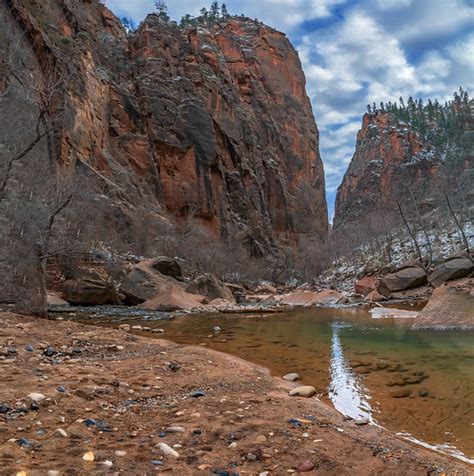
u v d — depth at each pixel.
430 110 181.25
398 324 15.53
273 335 13.06
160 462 3.38
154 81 77.25
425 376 7.47
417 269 32.50
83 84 58.88
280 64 140.25
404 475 3.57
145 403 5.24
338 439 4.31
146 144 70.44
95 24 85.12
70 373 6.20
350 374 7.71
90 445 3.61
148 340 10.21
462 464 3.95
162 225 57.88
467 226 49.84
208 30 119.75
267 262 76.56
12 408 4.35
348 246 74.69
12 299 14.73
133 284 26.94
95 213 40.22
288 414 5.02
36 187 27.00
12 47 33.94
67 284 24.98
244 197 87.12
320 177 137.75
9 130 26.30
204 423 4.50
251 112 111.12
